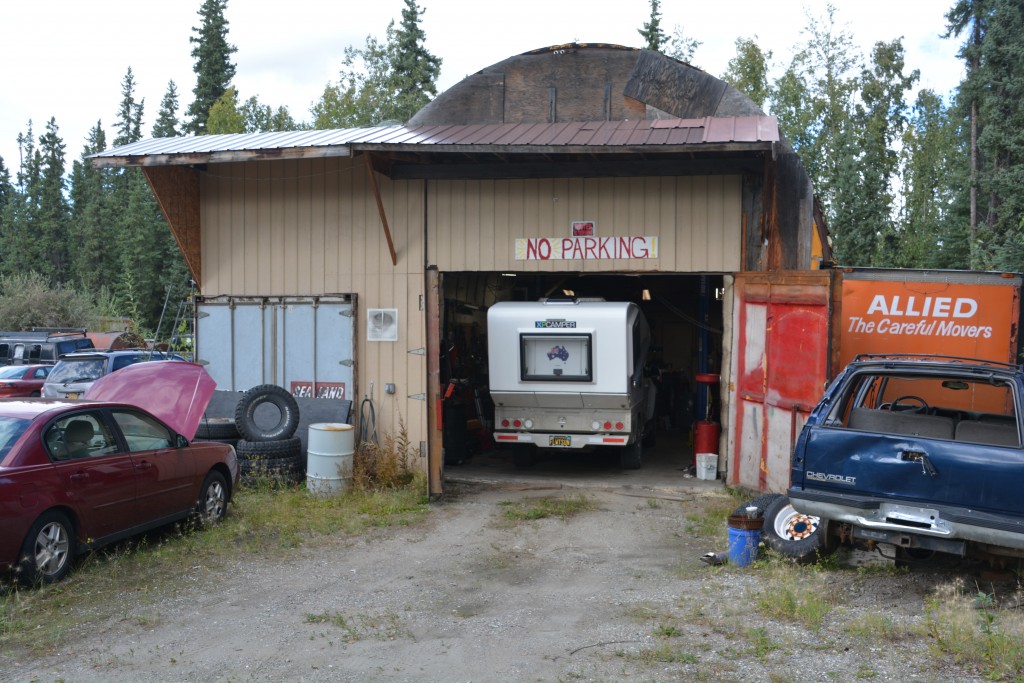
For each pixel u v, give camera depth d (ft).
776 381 34.83
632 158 39.24
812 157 150.00
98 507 25.41
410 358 42.11
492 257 41.14
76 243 212.43
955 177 108.68
